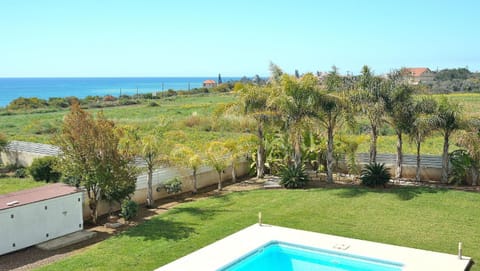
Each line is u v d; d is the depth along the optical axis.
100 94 161.75
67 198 13.48
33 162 20.88
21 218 12.30
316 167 22.36
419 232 12.97
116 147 14.59
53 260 11.63
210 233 13.18
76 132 14.04
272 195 17.84
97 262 10.95
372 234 12.91
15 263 11.41
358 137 20.92
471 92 65.25
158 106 65.88
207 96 89.38
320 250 11.66
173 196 18.58
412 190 17.75
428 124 18.31
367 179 18.78
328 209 15.53
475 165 18.67
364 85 19.45
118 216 15.54
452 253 11.38
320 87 19.58
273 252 12.09
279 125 20.58
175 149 18.17
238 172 22.39
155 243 12.36
